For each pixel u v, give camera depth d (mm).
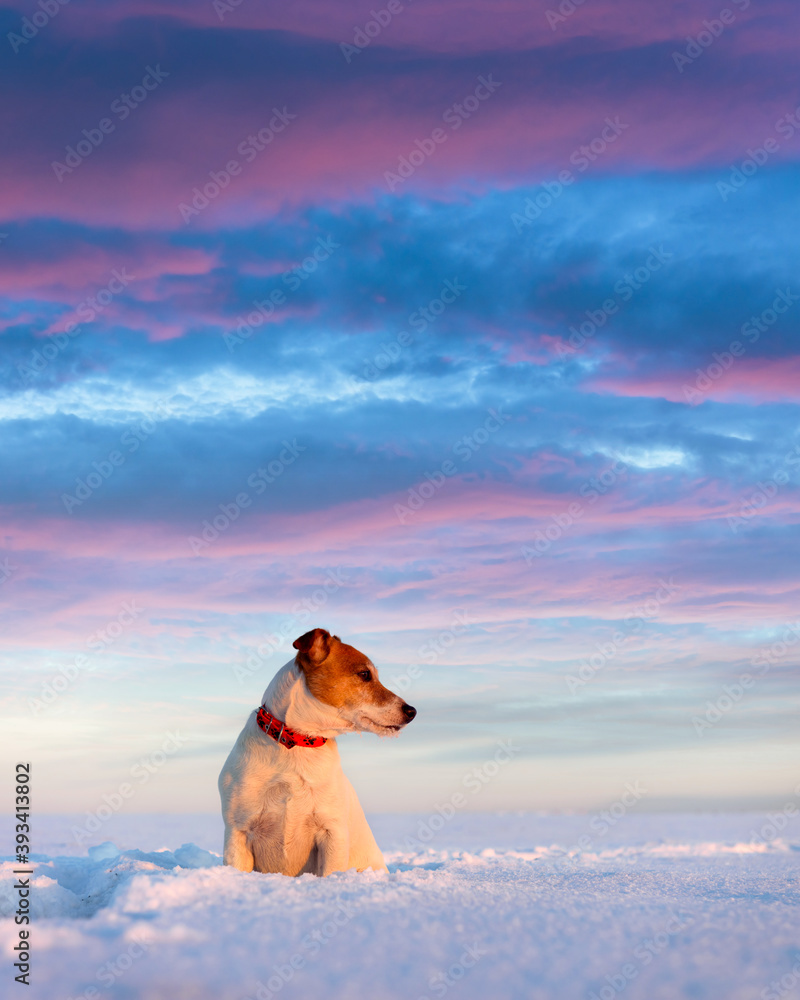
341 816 5652
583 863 8680
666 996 3133
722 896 5016
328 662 5539
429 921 3875
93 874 5492
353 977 3268
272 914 3945
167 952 3486
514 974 3299
